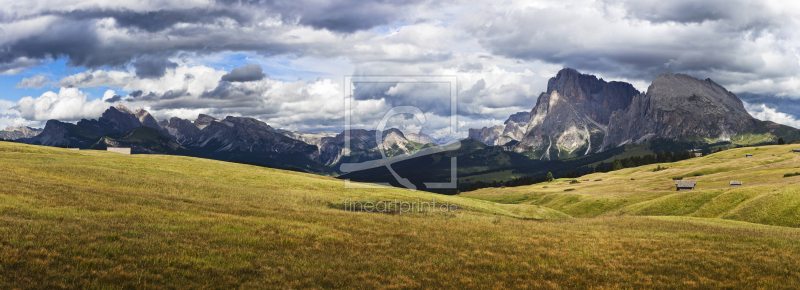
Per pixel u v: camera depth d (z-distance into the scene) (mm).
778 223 69438
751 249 32594
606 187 156375
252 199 53156
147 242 23953
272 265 22875
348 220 40656
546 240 35906
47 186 40469
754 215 74312
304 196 58656
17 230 22594
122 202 36938
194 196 50062
